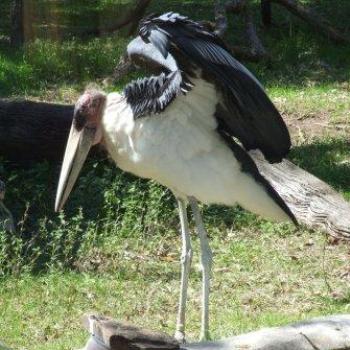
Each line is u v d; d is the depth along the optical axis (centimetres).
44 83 2062
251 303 1099
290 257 1230
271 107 841
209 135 870
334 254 1241
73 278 1173
